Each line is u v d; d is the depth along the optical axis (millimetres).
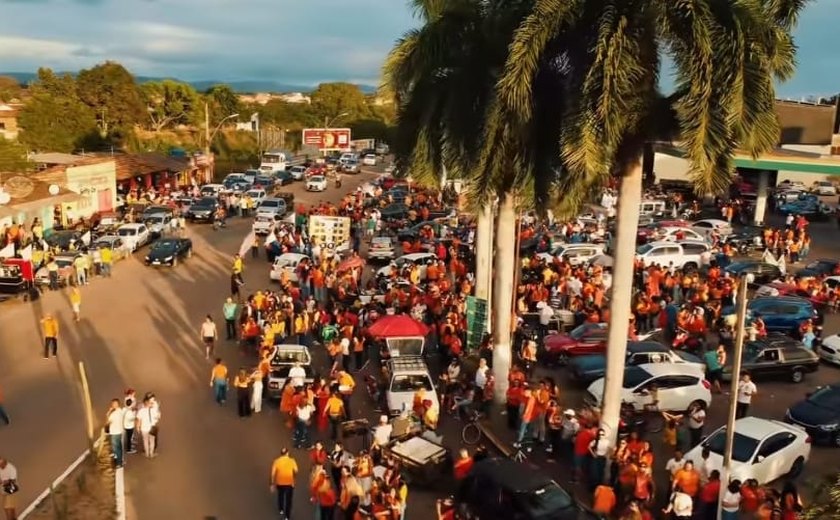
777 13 15836
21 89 121750
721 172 15711
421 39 22062
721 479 14773
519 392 20172
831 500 11594
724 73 14930
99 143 80625
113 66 91625
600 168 15688
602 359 24422
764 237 43750
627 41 15359
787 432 17969
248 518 16219
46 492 17016
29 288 33906
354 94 140250
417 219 52531
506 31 19438
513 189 20188
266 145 111188
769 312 28297
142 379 24609
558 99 18609
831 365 26594
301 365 23297
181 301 34156
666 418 19781
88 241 42250
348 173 90750
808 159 48000
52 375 24734
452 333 25031
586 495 16844
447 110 21984
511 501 14492
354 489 14930
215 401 22984
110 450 19297
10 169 51719
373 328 24703
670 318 27922
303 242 42094
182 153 78312
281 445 19984
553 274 32031
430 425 19891
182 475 18125
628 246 17156
